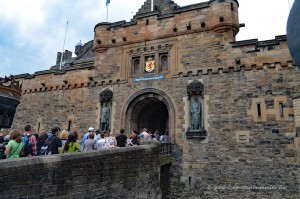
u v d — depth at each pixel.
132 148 9.89
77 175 6.83
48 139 8.76
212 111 15.38
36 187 5.57
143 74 18.08
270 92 14.43
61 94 20.59
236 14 16.66
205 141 15.09
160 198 11.70
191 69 16.62
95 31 20.50
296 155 13.05
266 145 13.78
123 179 9.07
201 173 14.72
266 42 15.20
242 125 14.52
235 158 14.21
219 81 15.73
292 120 13.58
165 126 22.38
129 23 19.38
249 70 15.20
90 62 24.66
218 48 16.25
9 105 4.59
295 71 14.20
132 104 17.97
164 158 14.07
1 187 4.84
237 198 13.66
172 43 17.67
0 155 7.15
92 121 18.70
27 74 22.70
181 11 17.89
